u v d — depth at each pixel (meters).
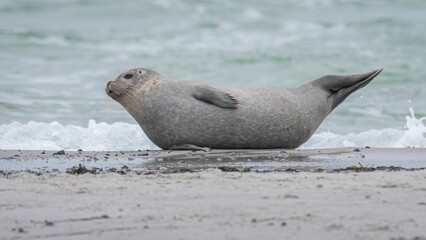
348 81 35.97
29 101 49.75
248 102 33.69
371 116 45.69
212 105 33.44
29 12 84.88
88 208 18.78
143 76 34.47
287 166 27.45
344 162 28.77
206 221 17.19
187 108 33.41
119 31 76.75
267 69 61.84
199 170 25.92
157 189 21.16
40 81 57.25
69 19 81.88
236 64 63.25
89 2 86.56
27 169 26.89
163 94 33.84
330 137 38.22
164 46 70.31
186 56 65.94
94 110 46.97
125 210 18.47
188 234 16.02
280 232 16.11
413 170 25.62
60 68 62.16
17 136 37.38
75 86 55.50
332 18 83.38
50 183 22.41
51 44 71.56
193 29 77.50
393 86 55.06
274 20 81.50
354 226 16.64
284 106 34.22
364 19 82.88
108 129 38.44
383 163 28.55
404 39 72.38
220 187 21.36
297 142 35.09
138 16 82.31
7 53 68.00
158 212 18.17
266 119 33.69
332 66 62.50
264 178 22.97
